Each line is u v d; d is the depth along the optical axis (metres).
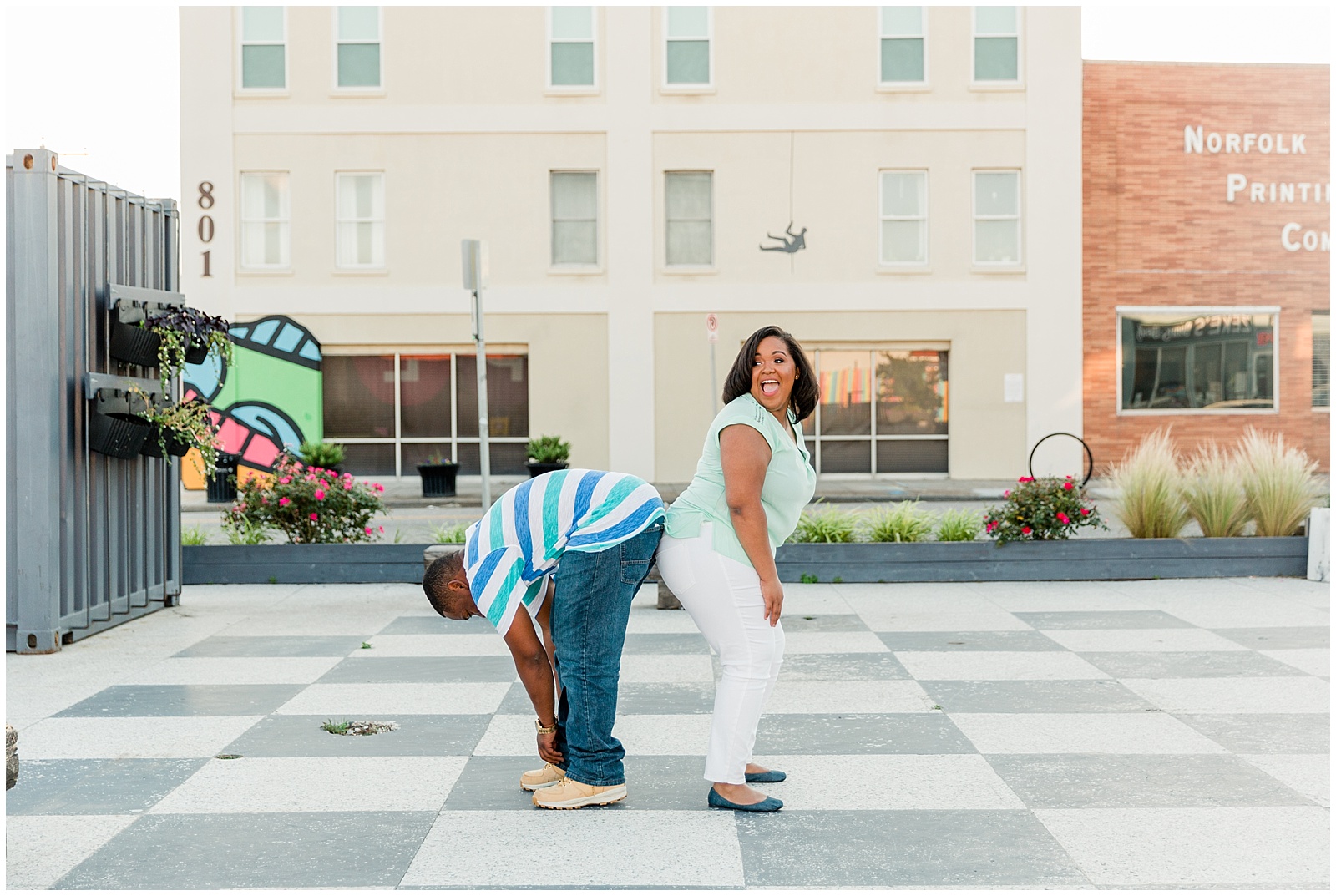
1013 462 20.92
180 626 7.48
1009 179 20.83
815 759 4.51
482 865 3.44
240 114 20.41
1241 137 21.02
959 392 20.84
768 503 3.89
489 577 3.81
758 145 20.61
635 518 3.78
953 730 4.91
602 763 3.95
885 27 20.64
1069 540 9.13
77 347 6.84
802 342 20.84
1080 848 3.56
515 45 20.52
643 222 20.59
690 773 4.36
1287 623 7.22
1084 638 6.83
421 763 4.48
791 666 6.19
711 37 20.61
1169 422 21.19
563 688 3.99
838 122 20.59
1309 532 8.98
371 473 20.92
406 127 20.50
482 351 10.55
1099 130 20.89
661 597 8.08
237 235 20.50
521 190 20.61
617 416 20.72
